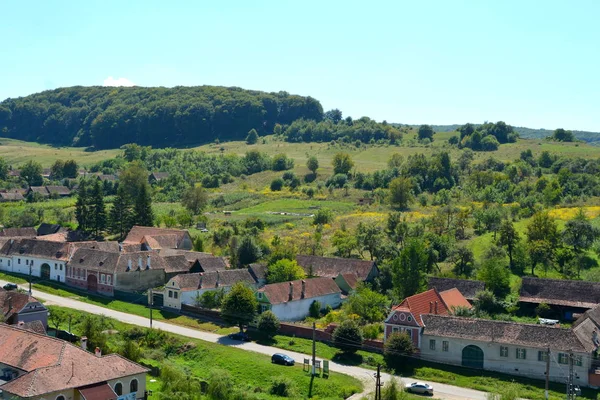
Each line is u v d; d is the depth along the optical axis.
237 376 82.12
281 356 85.00
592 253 129.75
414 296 94.38
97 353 74.81
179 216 181.88
